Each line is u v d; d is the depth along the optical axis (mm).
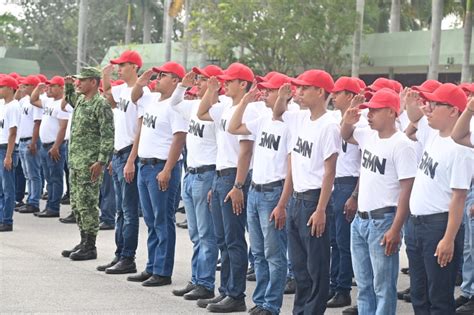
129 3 57656
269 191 8523
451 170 7148
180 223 15562
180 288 10242
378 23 46594
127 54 11031
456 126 7094
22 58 63750
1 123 14281
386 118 7449
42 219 15914
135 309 9148
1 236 13828
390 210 7484
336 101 9281
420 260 7441
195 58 46656
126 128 10914
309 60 38469
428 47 37781
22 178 17094
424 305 7484
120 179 11008
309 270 8039
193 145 9680
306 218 7996
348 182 9805
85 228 11906
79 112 11688
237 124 8742
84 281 10484
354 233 7742
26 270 11023
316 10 36938
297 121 8445
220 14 38500
